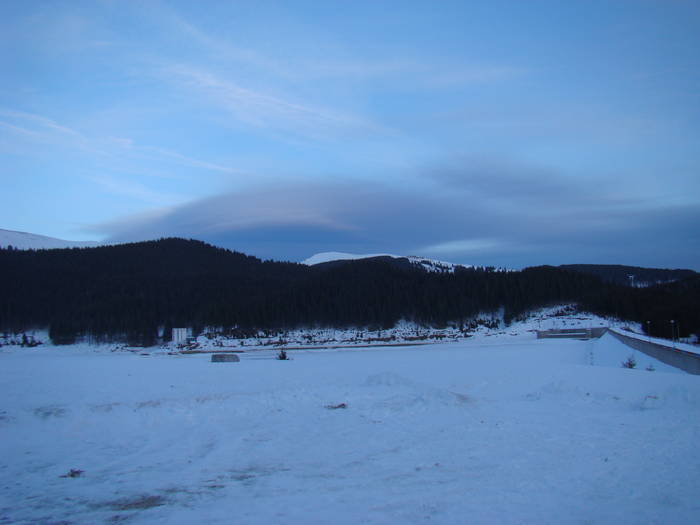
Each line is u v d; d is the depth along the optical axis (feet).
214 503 32.63
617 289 356.18
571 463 40.37
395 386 78.43
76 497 34.53
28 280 459.73
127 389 94.58
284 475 39.47
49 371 144.25
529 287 380.78
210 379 114.83
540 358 164.55
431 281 413.59
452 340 317.63
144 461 44.50
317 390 75.36
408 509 30.37
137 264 542.57
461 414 61.46
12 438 52.80
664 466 38.70
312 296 389.60
